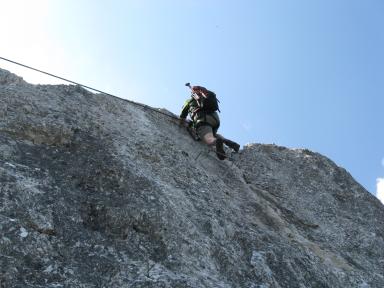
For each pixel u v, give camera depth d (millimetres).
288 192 8750
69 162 5934
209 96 8734
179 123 9008
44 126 6172
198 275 5188
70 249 4832
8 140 5820
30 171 5492
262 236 6625
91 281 4590
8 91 6523
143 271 4832
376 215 9078
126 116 7754
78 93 7570
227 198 7293
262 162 9375
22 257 4477
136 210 5473
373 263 7777
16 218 4793
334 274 6750
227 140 8422
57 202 5234
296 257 6547
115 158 6172
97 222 5332
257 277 5781
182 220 5746
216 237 6008
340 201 9078
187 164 7281
